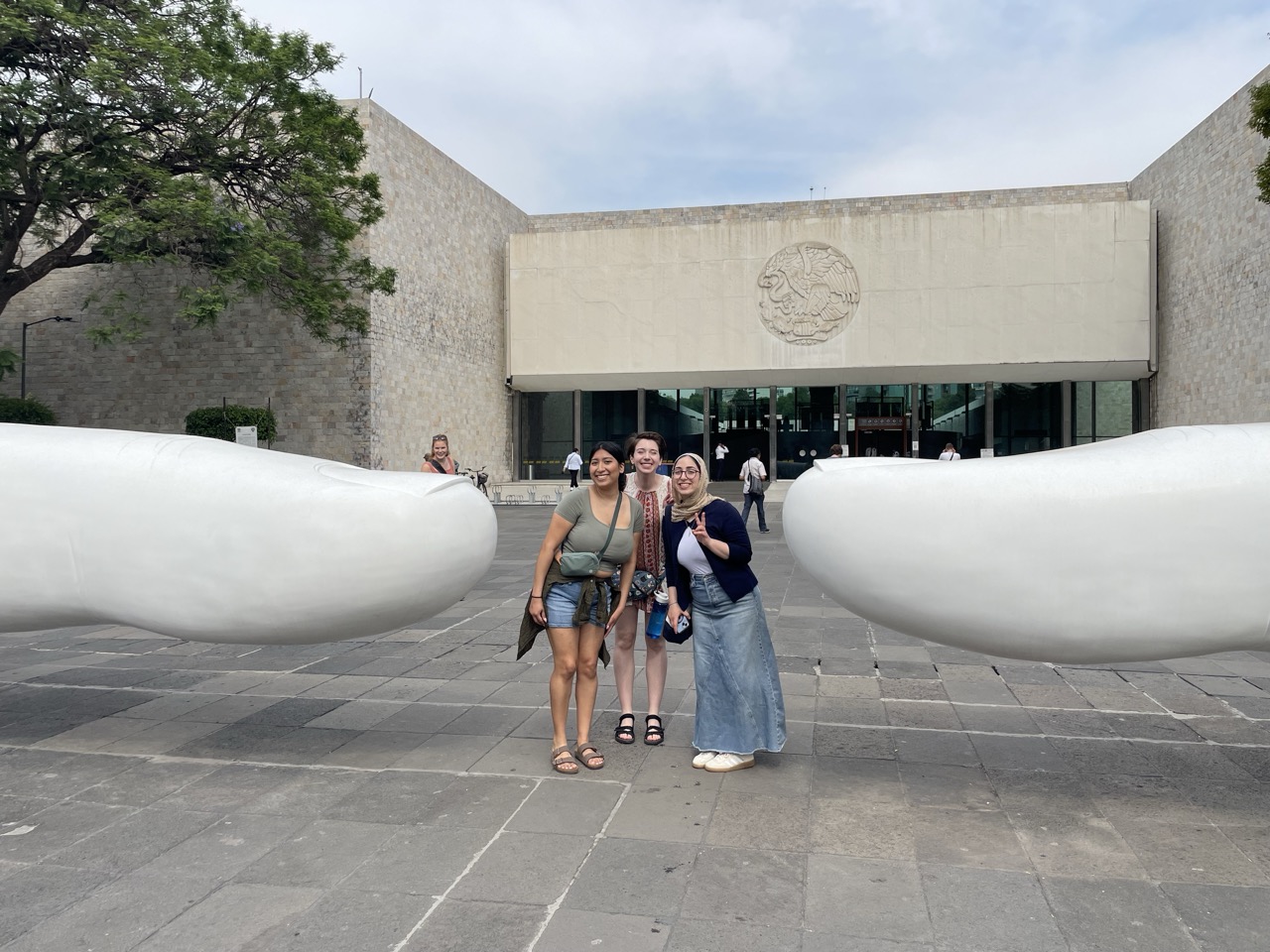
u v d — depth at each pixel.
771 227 29.42
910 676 5.99
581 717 4.26
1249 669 6.19
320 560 3.81
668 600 4.40
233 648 7.16
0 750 4.54
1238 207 22.59
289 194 20.02
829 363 29.12
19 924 2.71
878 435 30.38
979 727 4.82
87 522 4.08
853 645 7.03
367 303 23.20
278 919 2.72
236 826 3.49
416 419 25.77
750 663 4.11
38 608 4.23
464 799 3.75
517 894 2.87
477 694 5.59
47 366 25.00
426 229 26.44
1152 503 3.27
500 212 32.28
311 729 4.86
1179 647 3.38
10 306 25.25
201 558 3.95
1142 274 27.23
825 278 29.05
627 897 2.85
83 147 16.50
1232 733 4.70
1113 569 3.31
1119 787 3.89
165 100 16.97
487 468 30.75
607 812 3.59
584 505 4.17
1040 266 27.84
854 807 3.64
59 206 17.00
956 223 28.30
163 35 17.30
